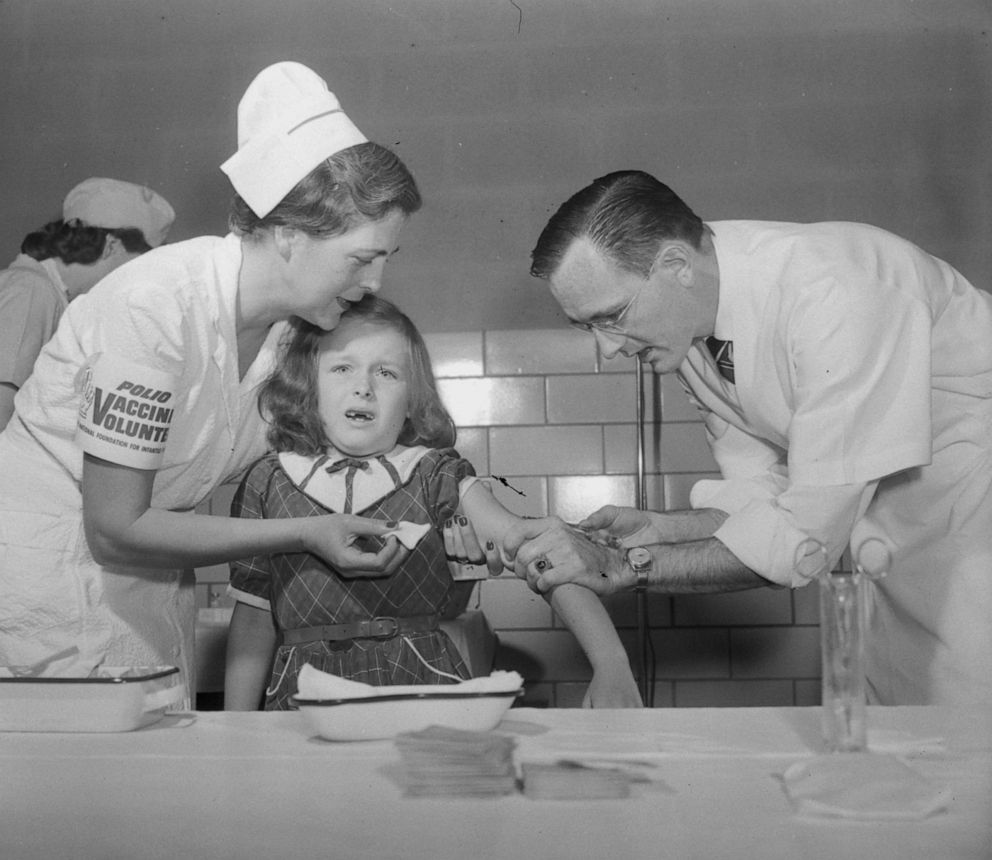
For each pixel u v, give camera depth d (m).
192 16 3.10
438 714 1.03
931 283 1.53
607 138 3.06
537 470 3.00
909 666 1.65
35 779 0.89
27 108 3.11
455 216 3.08
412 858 0.70
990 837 0.73
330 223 1.40
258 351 1.61
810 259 1.48
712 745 0.99
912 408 1.43
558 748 0.98
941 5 3.03
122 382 1.32
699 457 2.98
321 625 1.54
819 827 0.75
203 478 1.55
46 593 1.44
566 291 1.51
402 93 3.09
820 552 1.40
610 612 2.96
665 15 3.06
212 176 3.08
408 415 1.73
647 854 0.70
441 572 1.62
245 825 0.77
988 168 3.01
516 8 3.08
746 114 3.05
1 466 1.47
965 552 1.58
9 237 3.09
